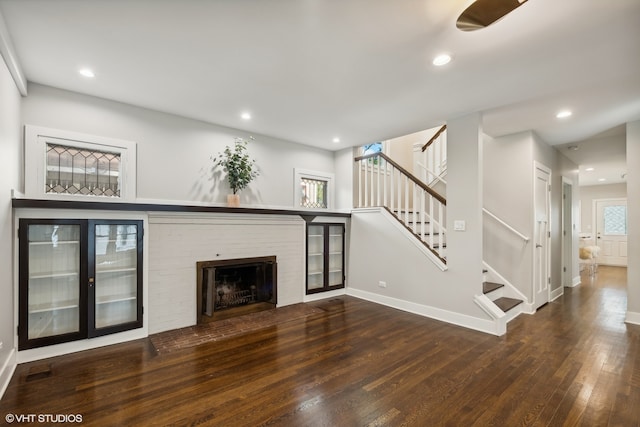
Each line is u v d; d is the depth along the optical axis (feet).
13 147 8.39
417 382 7.84
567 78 8.95
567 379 8.00
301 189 16.74
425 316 13.29
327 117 12.48
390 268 15.02
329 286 16.65
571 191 19.90
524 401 7.03
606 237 29.86
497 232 14.94
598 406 6.84
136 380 7.82
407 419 6.39
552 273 16.71
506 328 11.80
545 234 15.67
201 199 13.06
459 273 12.24
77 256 9.83
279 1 5.86
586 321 12.75
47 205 8.71
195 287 12.03
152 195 11.82
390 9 6.07
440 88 9.69
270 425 6.16
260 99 10.73
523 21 6.38
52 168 10.00
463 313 12.10
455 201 12.37
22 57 8.03
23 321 8.61
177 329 11.44
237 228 13.20
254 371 8.34
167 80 9.34
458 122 12.28
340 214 16.58
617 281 21.70
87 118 10.46
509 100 10.57
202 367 8.54
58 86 9.78
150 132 11.79
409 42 7.22
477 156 11.71
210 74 8.93
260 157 15.02
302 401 6.98
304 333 11.19
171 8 6.09
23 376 7.93
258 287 14.28
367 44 7.34
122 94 10.40
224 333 11.12
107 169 10.99
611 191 29.63
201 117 12.61
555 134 14.52
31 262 9.25
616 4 5.85
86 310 9.57
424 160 18.31
